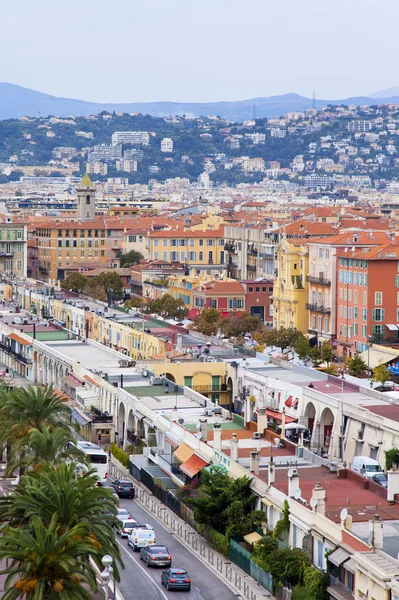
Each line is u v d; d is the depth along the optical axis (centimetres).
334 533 18812
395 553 17500
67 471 18462
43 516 17662
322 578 18350
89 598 16712
